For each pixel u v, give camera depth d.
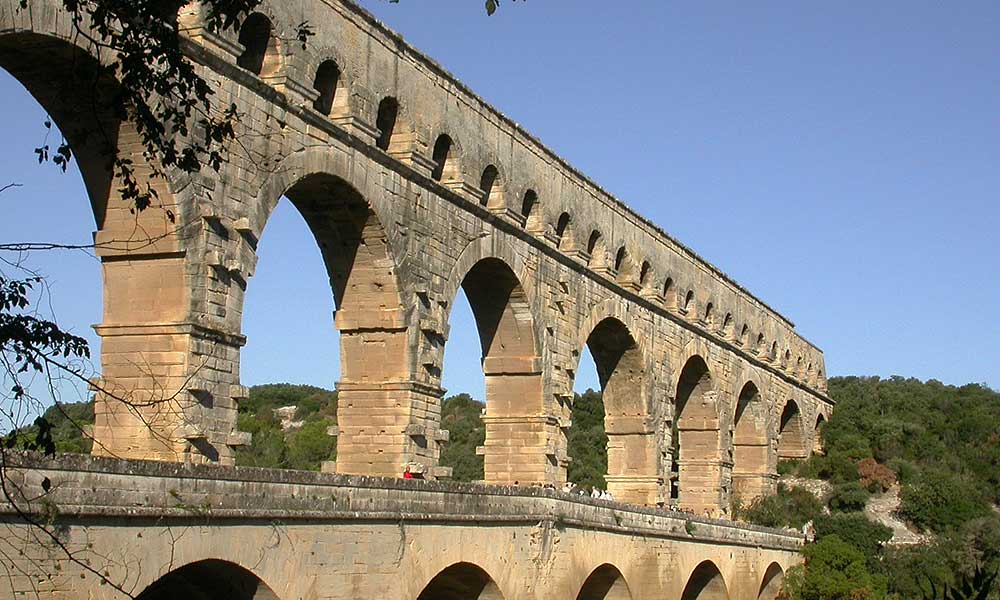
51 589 26.81
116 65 23.20
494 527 47.09
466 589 47.62
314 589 35.84
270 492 33.94
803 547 86.38
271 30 43.84
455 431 136.25
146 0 23.17
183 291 39.41
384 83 50.06
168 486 30.33
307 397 177.00
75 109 38.12
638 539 61.59
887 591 85.88
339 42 47.31
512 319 61.72
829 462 113.00
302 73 44.97
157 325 39.34
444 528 43.19
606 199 70.88
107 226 39.50
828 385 168.12
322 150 46.06
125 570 28.84
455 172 55.34
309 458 122.38
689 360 85.19
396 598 39.84
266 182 43.16
